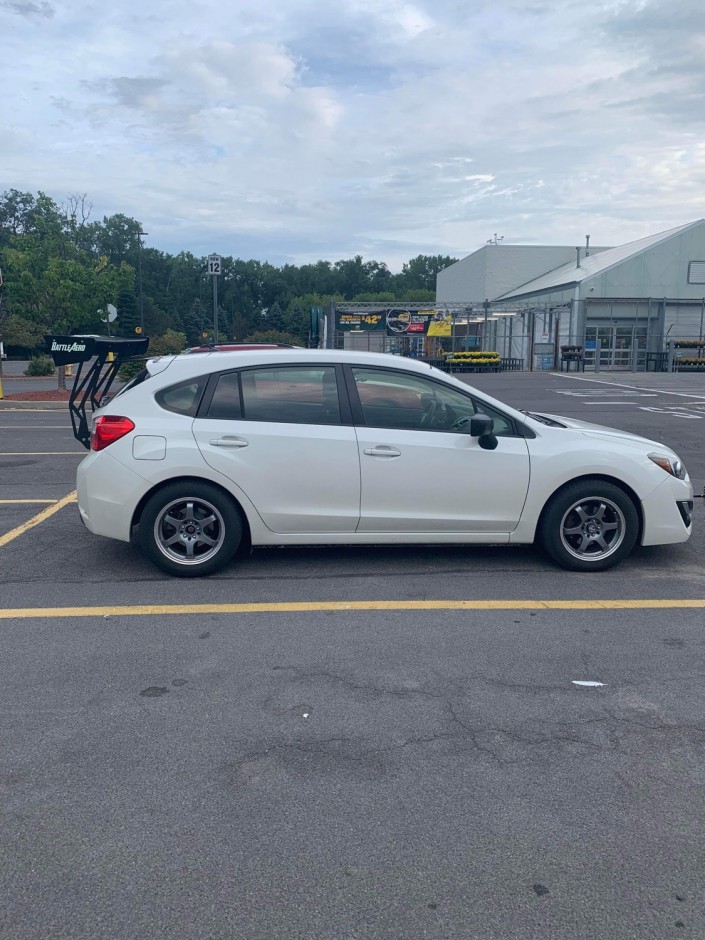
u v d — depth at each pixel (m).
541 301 44.88
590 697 3.92
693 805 3.05
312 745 3.46
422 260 142.75
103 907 2.52
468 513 5.73
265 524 5.65
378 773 3.25
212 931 2.42
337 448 5.59
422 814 2.98
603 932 2.41
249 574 5.81
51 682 4.06
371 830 2.89
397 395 5.76
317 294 121.75
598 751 3.42
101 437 5.61
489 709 3.79
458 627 4.82
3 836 2.85
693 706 3.83
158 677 4.12
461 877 2.65
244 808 3.02
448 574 5.82
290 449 5.57
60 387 21.06
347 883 2.62
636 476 5.77
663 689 4.00
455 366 40.94
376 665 4.28
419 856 2.75
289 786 3.16
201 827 2.90
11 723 3.64
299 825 2.92
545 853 2.77
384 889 2.59
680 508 5.89
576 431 5.92
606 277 40.78
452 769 3.28
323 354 5.80
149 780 3.19
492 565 6.04
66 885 2.61
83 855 2.75
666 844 2.82
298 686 4.03
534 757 3.38
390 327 44.06
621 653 4.45
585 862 2.72
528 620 4.93
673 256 40.81
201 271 118.19
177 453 5.50
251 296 123.06
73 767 3.29
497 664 4.29
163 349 52.25
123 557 6.25
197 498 5.61
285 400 5.68
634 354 39.50
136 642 4.58
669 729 3.61
